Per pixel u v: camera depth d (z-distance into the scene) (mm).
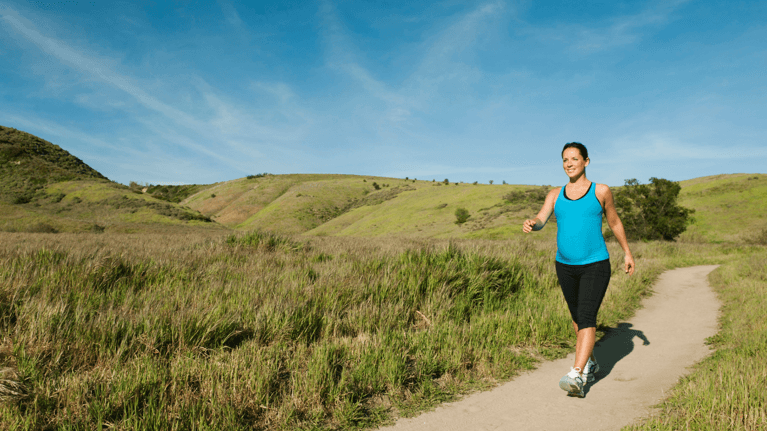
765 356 3322
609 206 3180
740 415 2240
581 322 3086
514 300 6176
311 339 3980
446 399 3033
